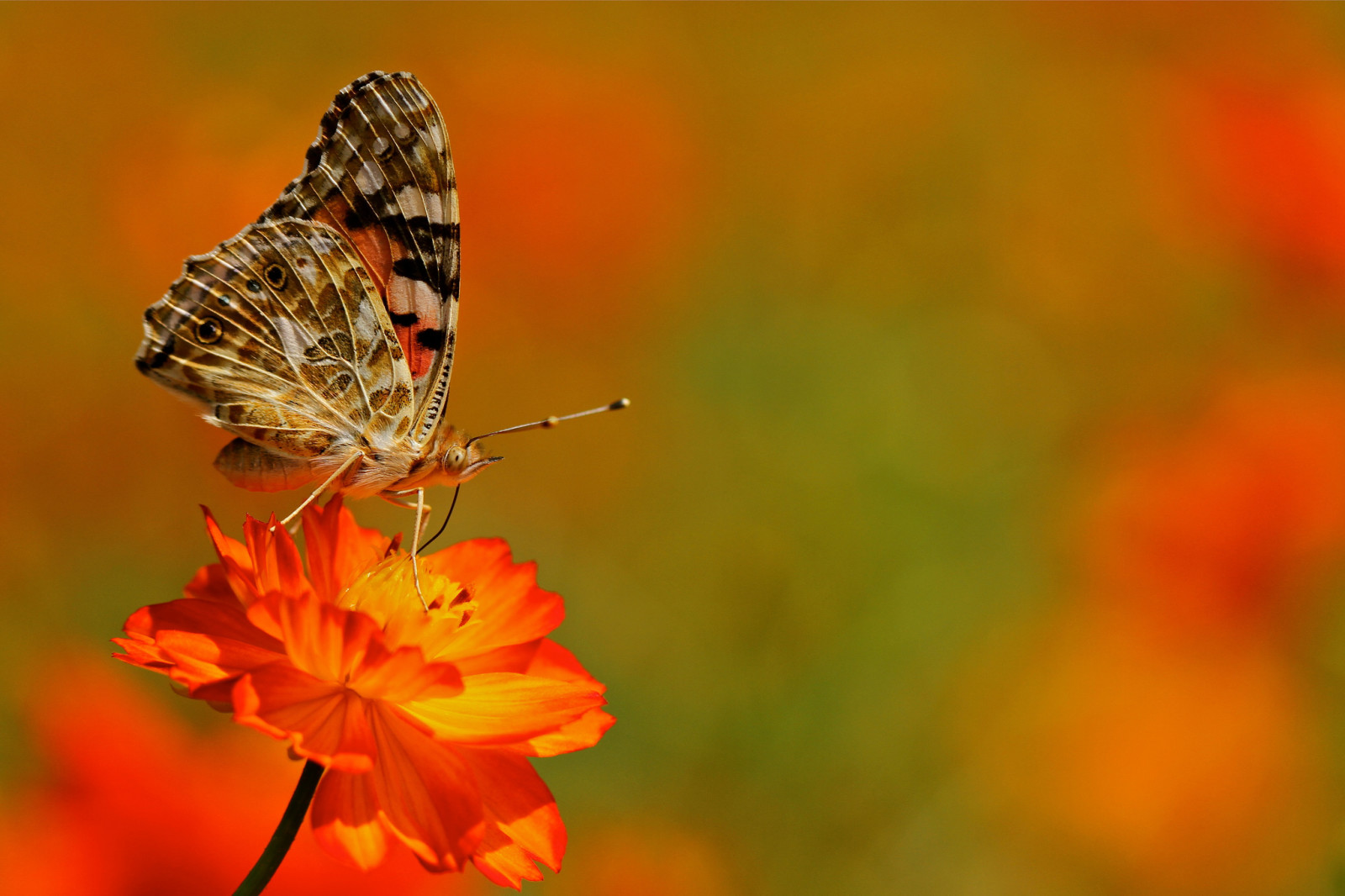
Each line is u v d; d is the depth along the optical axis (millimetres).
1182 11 966
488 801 619
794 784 709
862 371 816
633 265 793
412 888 647
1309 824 694
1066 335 843
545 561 745
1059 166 892
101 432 711
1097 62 971
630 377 810
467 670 624
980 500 759
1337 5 966
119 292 717
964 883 699
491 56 859
